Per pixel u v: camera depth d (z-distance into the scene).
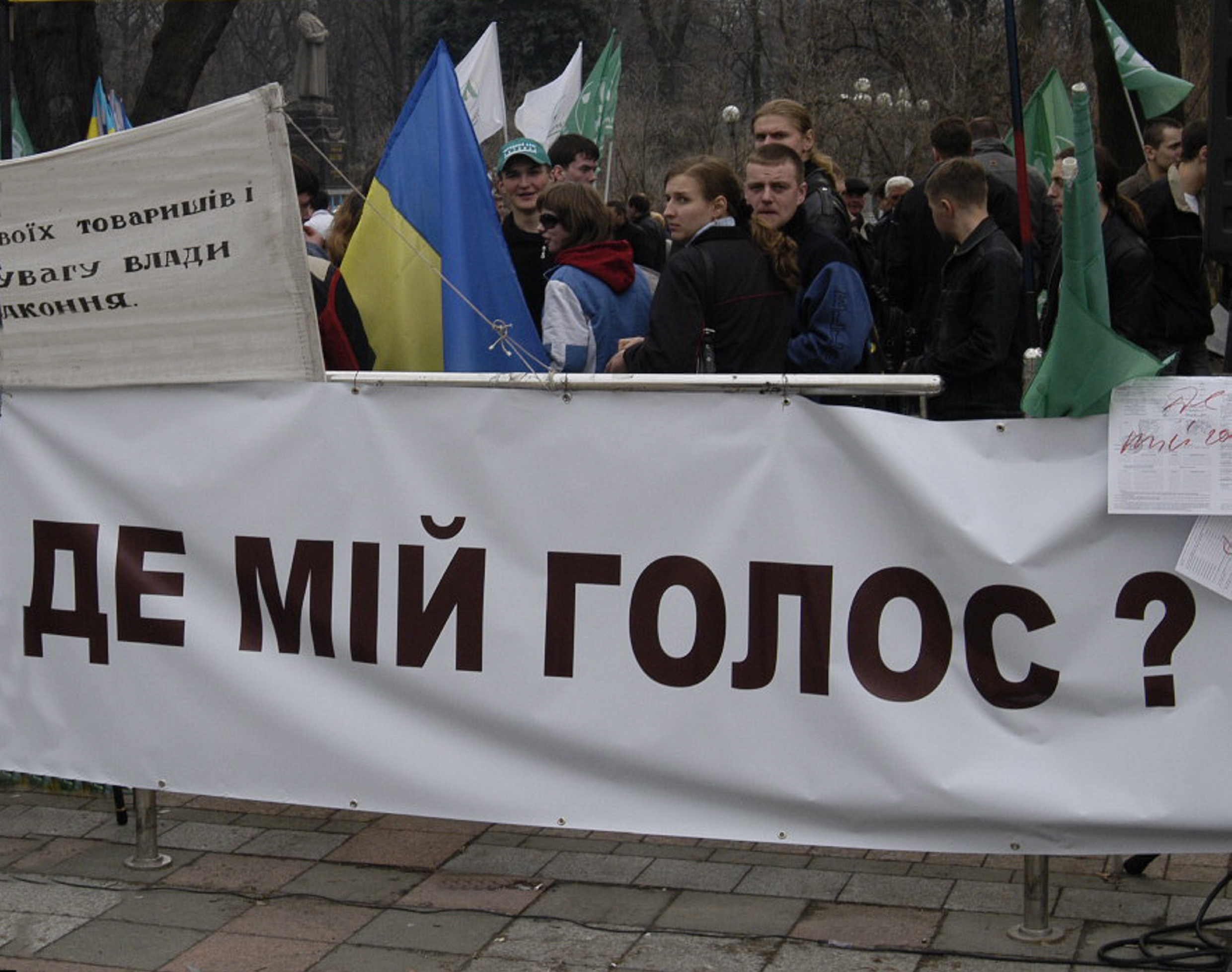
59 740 4.66
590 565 4.20
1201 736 3.95
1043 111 9.02
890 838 4.10
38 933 4.42
